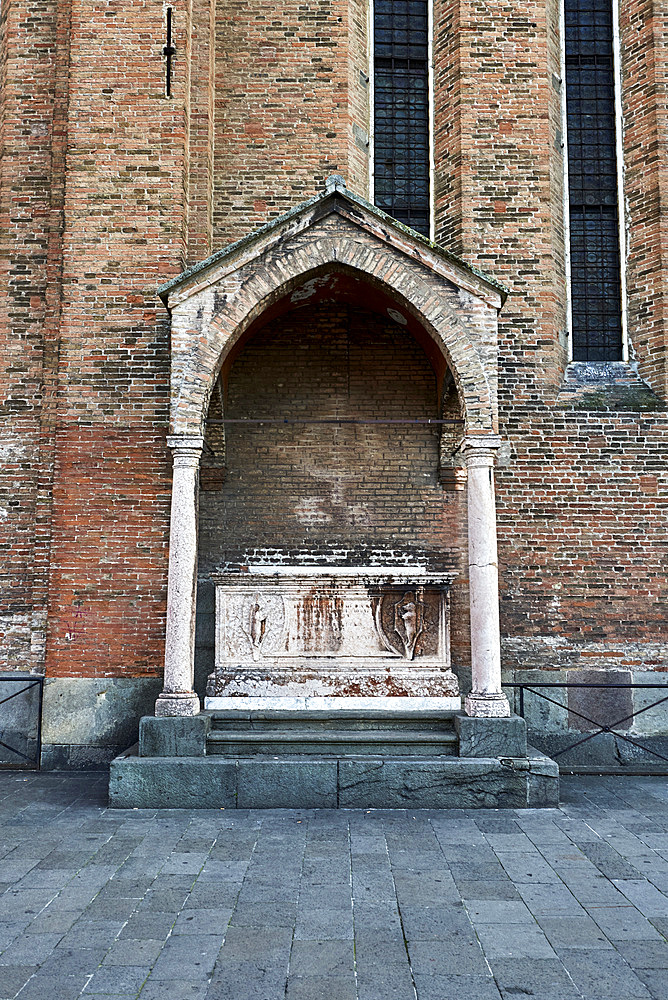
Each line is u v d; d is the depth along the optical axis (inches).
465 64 412.5
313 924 184.7
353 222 316.8
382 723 316.5
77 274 369.4
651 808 289.6
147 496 358.0
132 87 378.6
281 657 333.4
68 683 348.2
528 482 386.0
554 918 188.7
